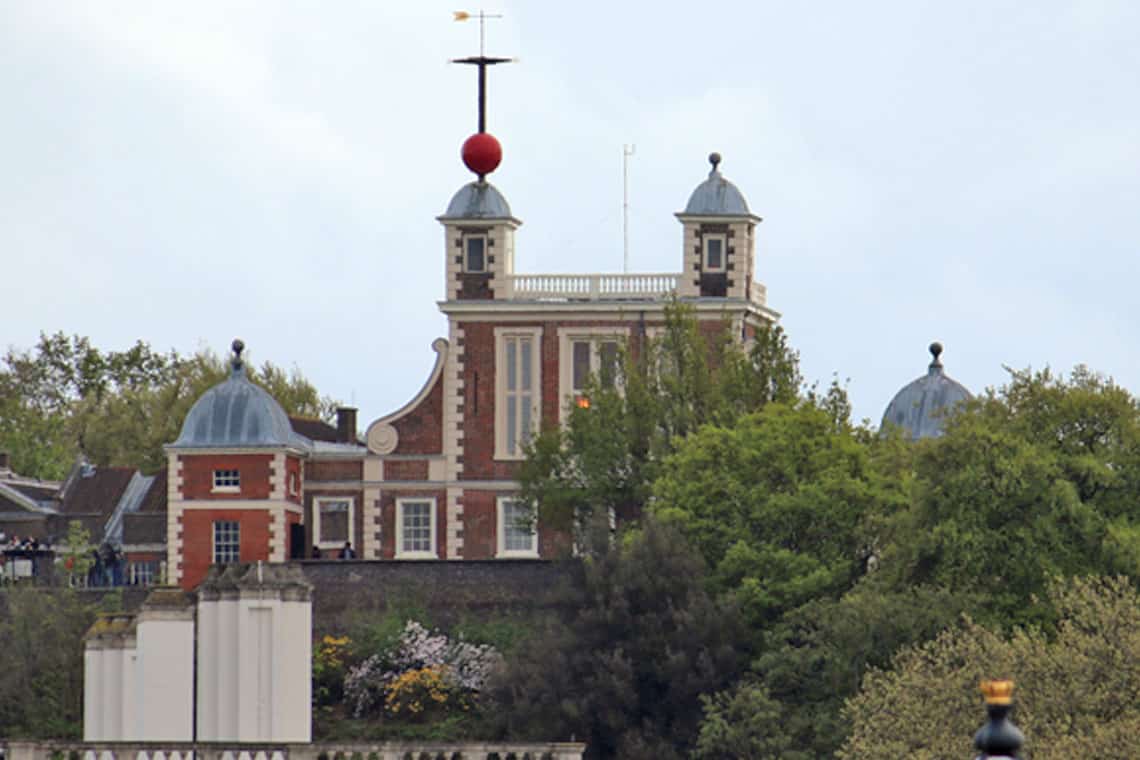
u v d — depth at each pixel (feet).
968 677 610.65
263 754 515.91
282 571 553.23
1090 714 588.91
